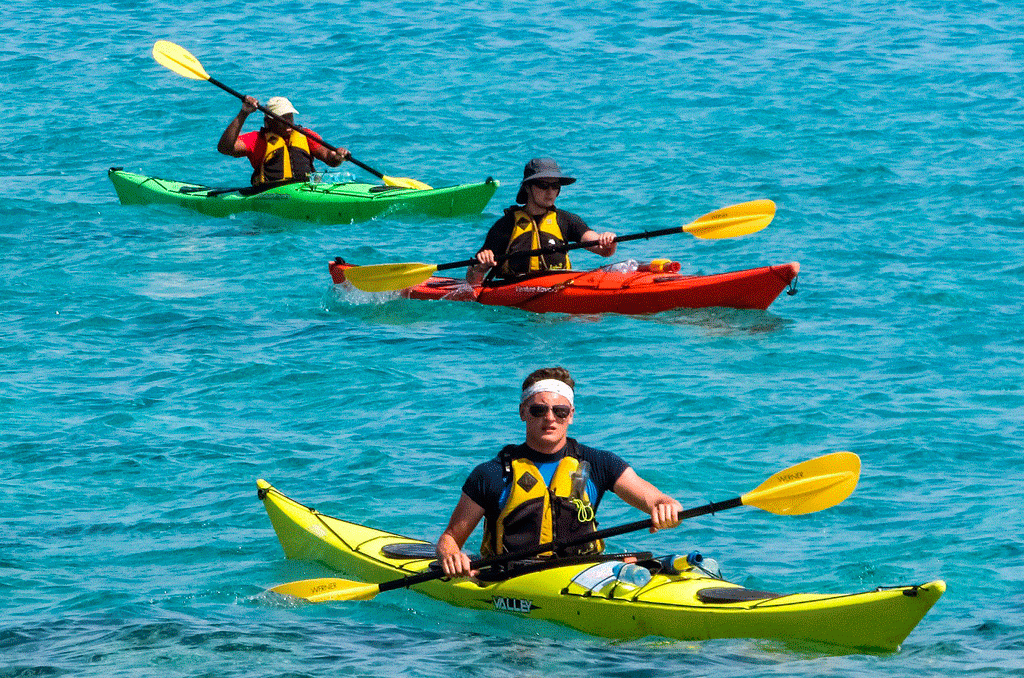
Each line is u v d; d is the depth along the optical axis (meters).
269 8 112.75
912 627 21.42
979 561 26.06
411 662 21.61
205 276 51.41
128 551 27.28
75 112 82.88
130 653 21.86
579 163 70.69
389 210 60.81
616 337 43.44
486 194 61.31
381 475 31.53
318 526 27.84
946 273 50.47
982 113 80.56
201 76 62.03
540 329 44.59
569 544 23.84
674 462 32.19
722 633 22.62
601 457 24.36
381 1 114.81
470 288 47.75
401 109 82.62
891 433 34.03
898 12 111.88
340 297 47.75
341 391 38.03
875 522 28.58
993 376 38.88
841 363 40.38
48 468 31.92
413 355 41.59
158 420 35.53
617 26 105.88
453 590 25.06
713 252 54.81
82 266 52.44
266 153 62.91
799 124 78.50
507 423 35.03
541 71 92.38
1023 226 57.41
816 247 54.75
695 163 70.06
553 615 23.81
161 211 62.75
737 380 38.78
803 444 33.38
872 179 66.06
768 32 104.56
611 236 46.09
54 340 42.88
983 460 32.09
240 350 41.97
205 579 25.94
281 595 24.94
